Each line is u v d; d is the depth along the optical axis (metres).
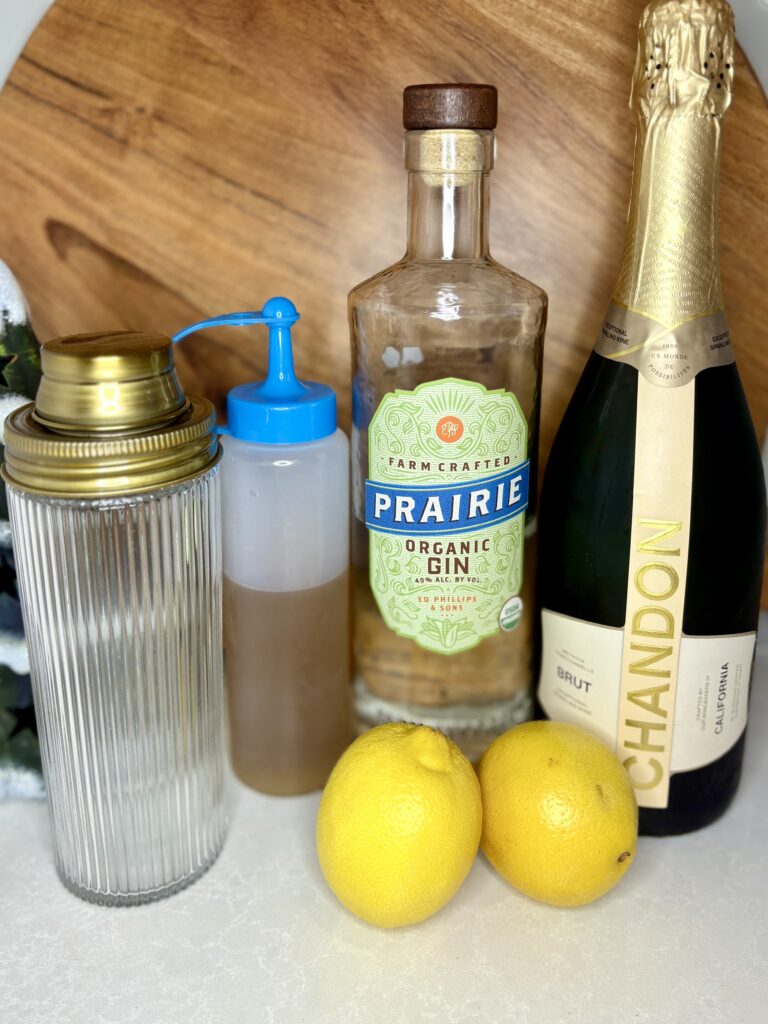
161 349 0.49
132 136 0.66
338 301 0.68
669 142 0.51
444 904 0.53
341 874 0.51
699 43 0.49
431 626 0.60
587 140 0.64
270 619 0.61
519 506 0.60
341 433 0.62
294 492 0.59
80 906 0.56
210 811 0.59
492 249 0.67
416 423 0.56
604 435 0.57
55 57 0.65
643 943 0.52
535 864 0.52
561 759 0.53
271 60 0.64
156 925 0.54
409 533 0.59
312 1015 0.48
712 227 0.53
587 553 0.58
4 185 0.67
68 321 0.70
